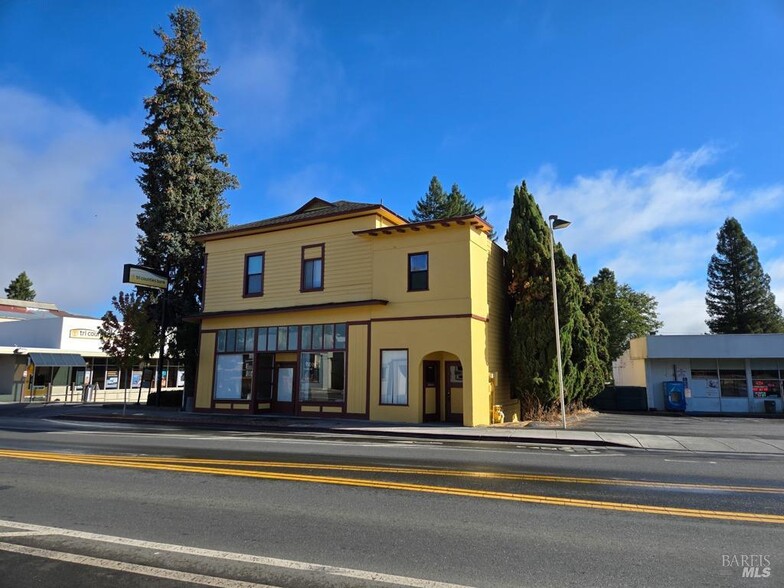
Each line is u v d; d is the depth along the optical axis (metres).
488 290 21.20
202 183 29.44
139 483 8.21
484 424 19.25
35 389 33.56
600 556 4.98
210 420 20.58
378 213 21.20
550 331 21.38
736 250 57.34
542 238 22.28
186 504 6.91
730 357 30.27
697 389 31.05
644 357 31.73
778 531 5.75
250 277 23.89
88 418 22.58
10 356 39.12
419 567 4.71
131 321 25.80
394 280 20.41
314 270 22.34
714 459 11.28
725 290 57.59
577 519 6.22
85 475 8.84
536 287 21.69
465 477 8.76
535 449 12.91
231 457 10.92
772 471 9.62
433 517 6.30
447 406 20.52
